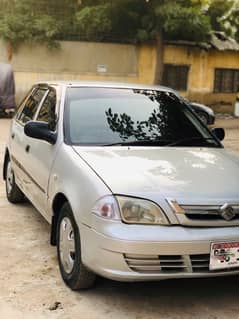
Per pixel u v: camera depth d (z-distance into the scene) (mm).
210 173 3980
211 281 4270
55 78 19938
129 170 3859
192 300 3906
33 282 4102
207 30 19812
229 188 3736
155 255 3420
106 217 3502
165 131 4828
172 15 18188
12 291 3928
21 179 5695
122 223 3475
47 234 5285
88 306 3732
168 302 3855
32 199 5160
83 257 3678
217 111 22484
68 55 19891
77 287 3908
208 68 21875
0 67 18203
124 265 3428
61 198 4238
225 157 4527
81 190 3787
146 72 20812
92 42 20031
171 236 3420
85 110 4789
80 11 19094
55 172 4344
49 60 19781
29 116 5781
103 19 19094
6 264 4457
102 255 3494
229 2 21516
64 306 3713
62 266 4121
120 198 3535
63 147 4402
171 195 3545
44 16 19609
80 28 19672
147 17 19219
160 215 3482
